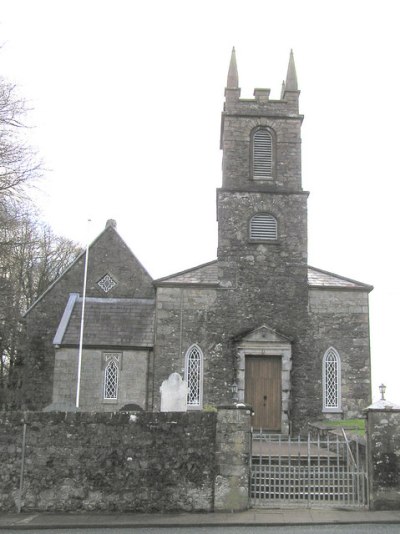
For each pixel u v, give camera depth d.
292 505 16.11
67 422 16.61
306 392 28.09
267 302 29.00
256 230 29.91
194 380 28.27
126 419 16.53
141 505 16.02
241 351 28.25
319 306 29.03
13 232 26.84
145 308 32.12
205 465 16.12
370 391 28.23
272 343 28.30
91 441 16.47
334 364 28.61
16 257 26.61
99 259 34.81
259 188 30.22
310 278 29.95
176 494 16.02
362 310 29.00
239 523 14.37
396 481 15.79
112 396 29.33
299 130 31.02
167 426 16.42
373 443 16.05
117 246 35.12
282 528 13.95
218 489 15.93
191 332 28.58
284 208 30.09
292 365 28.28
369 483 15.97
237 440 16.17
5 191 22.75
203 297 28.97
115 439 16.45
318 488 16.62
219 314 28.80
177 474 16.12
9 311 32.03
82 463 16.36
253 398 28.06
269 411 27.95
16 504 16.16
